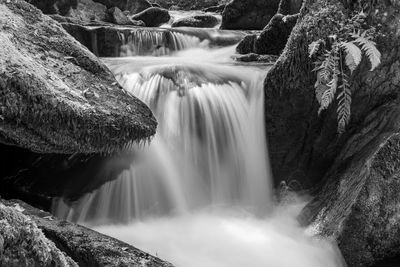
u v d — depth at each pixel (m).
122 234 4.29
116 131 3.45
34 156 3.99
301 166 4.94
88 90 3.52
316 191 4.73
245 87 5.46
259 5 12.52
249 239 4.26
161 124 4.89
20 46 3.40
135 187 4.48
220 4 20.50
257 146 5.20
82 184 4.19
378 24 4.02
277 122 4.90
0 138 3.08
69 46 3.81
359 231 3.69
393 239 3.79
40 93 3.06
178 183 4.89
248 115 5.31
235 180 5.26
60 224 2.99
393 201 3.75
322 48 4.22
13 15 3.68
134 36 9.02
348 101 4.10
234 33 10.68
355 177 3.97
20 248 1.59
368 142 4.25
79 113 3.23
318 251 3.81
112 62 6.74
